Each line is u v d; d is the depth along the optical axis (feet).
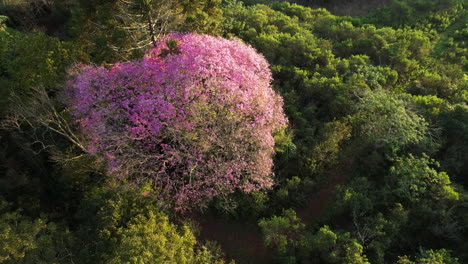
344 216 39.60
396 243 37.01
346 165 45.27
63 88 46.06
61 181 43.45
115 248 31.63
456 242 36.09
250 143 39.83
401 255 36.35
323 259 34.45
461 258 34.78
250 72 43.62
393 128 44.42
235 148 37.60
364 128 45.44
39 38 49.24
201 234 40.83
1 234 31.35
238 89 39.99
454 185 39.42
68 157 42.52
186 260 33.04
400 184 38.93
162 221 34.55
